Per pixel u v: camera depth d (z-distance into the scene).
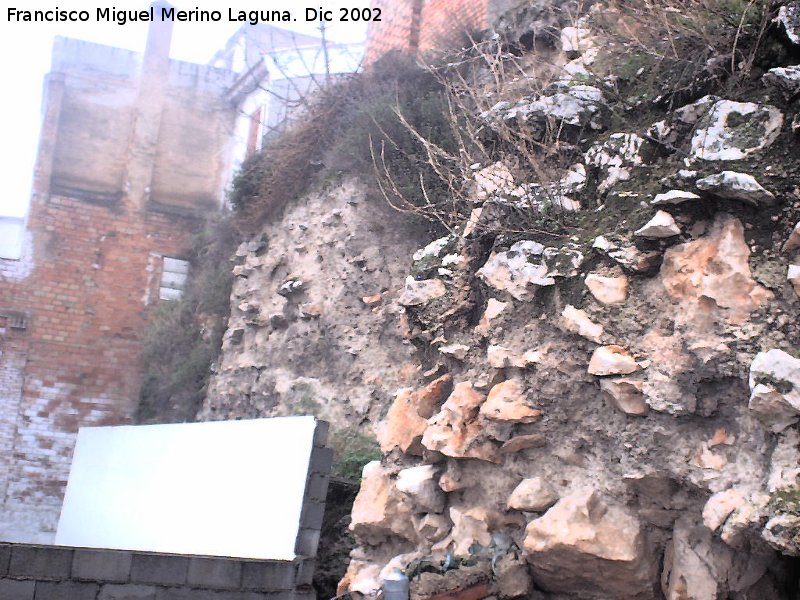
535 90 6.15
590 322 4.47
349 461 7.83
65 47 17.16
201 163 17.45
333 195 10.28
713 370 4.02
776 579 4.14
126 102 17.30
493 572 4.54
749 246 4.12
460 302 5.37
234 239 13.52
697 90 4.86
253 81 17.75
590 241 4.71
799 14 4.39
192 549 6.01
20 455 15.16
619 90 5.49
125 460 7.54
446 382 5.37
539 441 4.66
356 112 10.15
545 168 5.50
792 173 4.08
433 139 8.54
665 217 4.32
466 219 5.87
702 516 4.05
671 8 4.99
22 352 15.55
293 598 4.89
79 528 7.90
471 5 9.88
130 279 16.41
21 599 4.21
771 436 3.80
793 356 3.75
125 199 16.73
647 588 4.28
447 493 5.11
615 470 4.36
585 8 7.79
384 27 11.92
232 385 11.47
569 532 4.28
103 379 15.77
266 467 5.71
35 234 16.11
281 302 10.92
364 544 5.64
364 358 9.15
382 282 9.34
